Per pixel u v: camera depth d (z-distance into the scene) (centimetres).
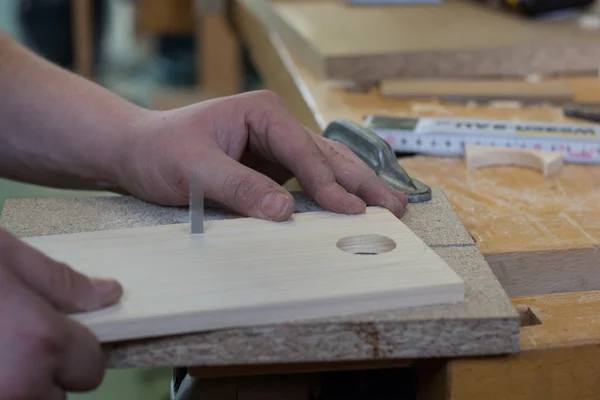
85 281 56
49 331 50
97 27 339
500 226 82
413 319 58
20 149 88
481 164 100
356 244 68
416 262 63
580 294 74
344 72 133
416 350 59
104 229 74
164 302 57
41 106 86
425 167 100
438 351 59
